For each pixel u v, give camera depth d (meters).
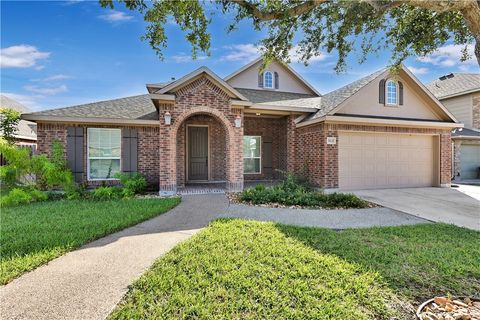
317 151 11.76
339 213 7.53
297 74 16.98
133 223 6.14
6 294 3.16
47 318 2.73
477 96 18.69
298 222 6.53
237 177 11.27
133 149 11.92
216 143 14.38
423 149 12.98
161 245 4.79
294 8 4.82
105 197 9.36
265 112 12.95
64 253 4.39
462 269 3.76
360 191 11.62
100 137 11.67
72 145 11.25
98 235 5.20
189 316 2.72
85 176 11.41
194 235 5.20
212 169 14.36
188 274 3.56
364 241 5.00
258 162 15.49
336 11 5.71
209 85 10.89
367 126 11.91
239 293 3.11
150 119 11.77
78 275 3.63
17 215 6.73
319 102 14.03
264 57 7.20
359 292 3.12
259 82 16.72
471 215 7.46
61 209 7.44
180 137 13.16
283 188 10.16
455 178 17.16
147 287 3.25
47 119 10.80
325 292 3.12
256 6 5.09
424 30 6.37
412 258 4.14
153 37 5.35
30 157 9.88
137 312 2.78
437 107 12.73
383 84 12.41
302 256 4.13
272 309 2.82
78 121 11.09
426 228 5.95
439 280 3.48
